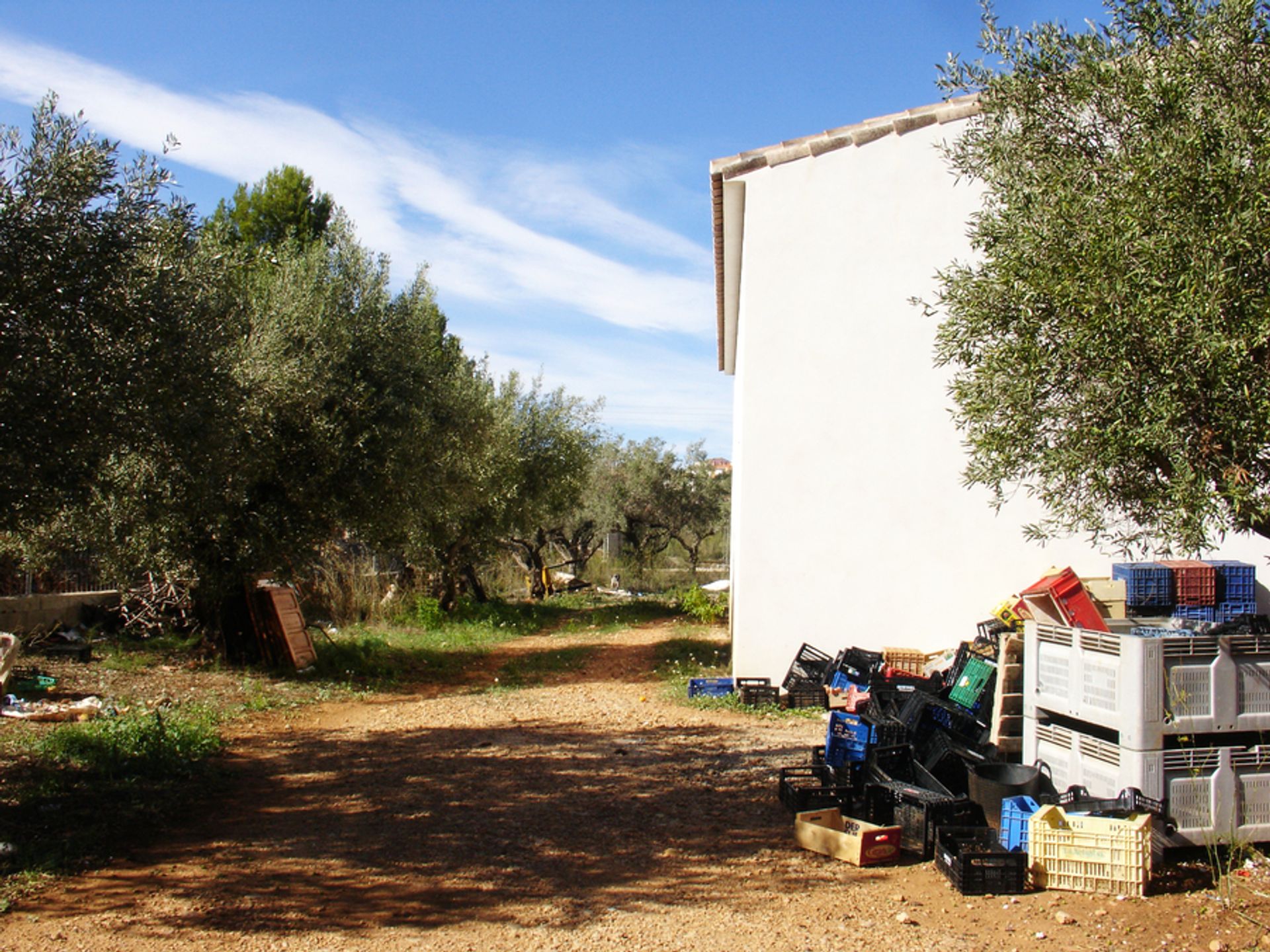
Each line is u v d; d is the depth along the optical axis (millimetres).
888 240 10398
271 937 4289
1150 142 4477
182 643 13148
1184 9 4602
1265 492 4242
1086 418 4430
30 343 5125
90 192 5375
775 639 10453
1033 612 5918
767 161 10578
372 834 5859
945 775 6281
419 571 21406
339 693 11305
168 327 5766
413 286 13344
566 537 34406
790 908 4676
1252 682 5062
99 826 5746
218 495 9609
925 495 10242
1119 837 4715
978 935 4309
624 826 6051
